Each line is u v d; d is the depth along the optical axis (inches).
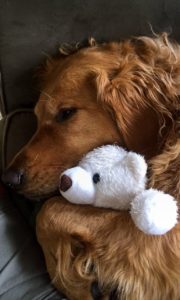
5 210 19.3
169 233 15.6
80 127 17.9
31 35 19.9
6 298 17.1
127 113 17.7
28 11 19.5
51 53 20.4
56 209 17.0
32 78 20.8
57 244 16.8
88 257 16.3
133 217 15.1
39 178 18.1
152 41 19.1
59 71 19.2
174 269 15.6
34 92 21.2
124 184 15.8
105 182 16.0
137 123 17.8
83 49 19.6
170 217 14.8
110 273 16.0
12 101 21.4
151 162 16.6
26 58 20.4
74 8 19.5
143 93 17.9
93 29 20.0
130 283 15.8
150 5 19.8
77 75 18.3
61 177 16.5
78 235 16.3
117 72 18.3
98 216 16.4
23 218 19.8
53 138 18.3
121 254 15.8
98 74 17.8
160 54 18.8
